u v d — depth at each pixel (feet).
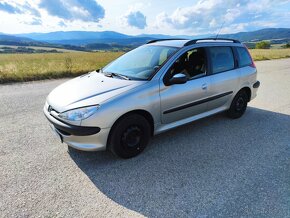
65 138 10.27
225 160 11.12
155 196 8.57
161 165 10.62
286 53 96.68
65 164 10.59
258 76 36.29
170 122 12.46
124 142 10.67
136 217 7.59
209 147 12.41
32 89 26.02
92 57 78.84
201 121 16.12
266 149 12.26
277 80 32.63
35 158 11.03
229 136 13.80
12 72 33.60
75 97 10.40
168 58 12.14
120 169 10.27
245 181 9.46
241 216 7.61
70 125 9.77
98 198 8.45
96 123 9.64
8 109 18.26
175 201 8.30
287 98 22.62
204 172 10.09
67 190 8.84
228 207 8.00
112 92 10.39
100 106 9.70
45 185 9.10
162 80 11.49
